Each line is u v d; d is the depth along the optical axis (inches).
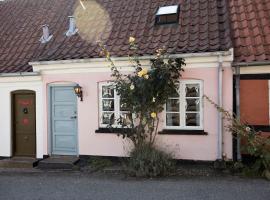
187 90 385.4
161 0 475.8
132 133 374.9
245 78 370.6
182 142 383.6
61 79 424.2
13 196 293.6
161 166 344.8
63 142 433.7
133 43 383.2
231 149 367.2
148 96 361.7
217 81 369.4
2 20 561.3
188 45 385.1
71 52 425.4
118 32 442.0
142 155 355.9
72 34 466.3
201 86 376.8
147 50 394.3
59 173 375.9
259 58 351.6
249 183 312.2
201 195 281.1
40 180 344.8
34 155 452.1
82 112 418.0
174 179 332.5
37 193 300.5
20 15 561.0
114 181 332.2
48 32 491.8
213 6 435.2
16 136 460.8
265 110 369.4
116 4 497.7
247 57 357.7
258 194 280.2
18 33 521.3
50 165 398.3
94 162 392.5
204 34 395.2
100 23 469.7
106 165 386.9
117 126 400.8
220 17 418.3
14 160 434.9
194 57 368.8
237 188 297.4
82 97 416.2
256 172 337.4
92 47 426.9
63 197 287.6
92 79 411.8
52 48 448.1
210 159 374.9
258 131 359.3
